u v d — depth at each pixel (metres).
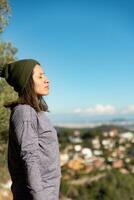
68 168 133.88
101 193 88.00
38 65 3.62
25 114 3.36
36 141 3.33
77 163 143.12
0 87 9.72
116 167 155.00
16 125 3.35
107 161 175.50
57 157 3.42
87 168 139.00
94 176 106.75
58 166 3.41
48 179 3.32
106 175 100.44
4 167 11.15
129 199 86.62
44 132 3.38
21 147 3.28
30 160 3.24
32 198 3.21
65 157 186.50
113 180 92.06
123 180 92.19
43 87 3.57
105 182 92.25
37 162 3.27
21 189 3.37
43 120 3.42
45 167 3.33
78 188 91.75
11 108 3.55
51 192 3.29
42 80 3.57
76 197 84.06
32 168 3.23
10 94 9.73
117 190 88.88
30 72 3.52
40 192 3.20
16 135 3.33
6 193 15.57
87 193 88.38
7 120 9.90
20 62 3.56
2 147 10.59
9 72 3.59
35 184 3.20
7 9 10.62
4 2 10.52
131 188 88.31
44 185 3.29
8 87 9.80
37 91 3.54
